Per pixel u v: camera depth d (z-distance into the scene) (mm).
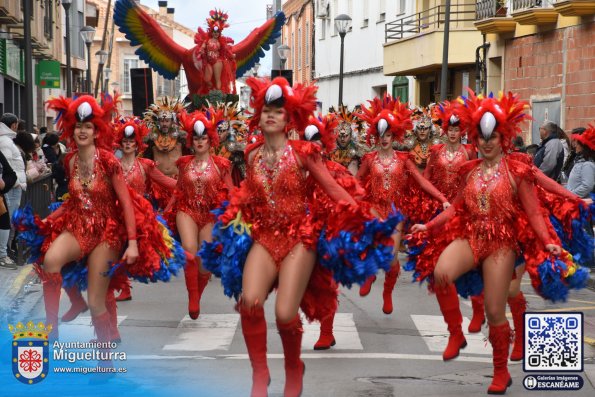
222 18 19281
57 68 27766
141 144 12070
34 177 16266
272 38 21156
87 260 8094
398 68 34562
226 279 7008
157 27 19297
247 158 7094
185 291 12906
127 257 7852
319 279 7082
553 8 24594
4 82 31938
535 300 12680
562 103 24469
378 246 6891
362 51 43906
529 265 7715
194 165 11203
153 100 20016
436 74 34000
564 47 24344
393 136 11633
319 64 51281
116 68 84750
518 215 7684
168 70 19672
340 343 9508
